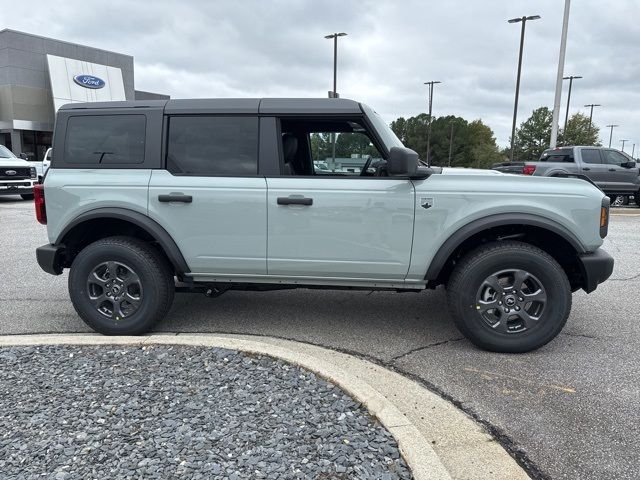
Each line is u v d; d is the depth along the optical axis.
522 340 3.76
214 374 3.18
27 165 15.28
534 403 3.08
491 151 78.94
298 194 3.79
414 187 3.72
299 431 2.56
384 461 2.34
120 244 3.96
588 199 3.66
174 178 3.89
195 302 5.12
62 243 4.12
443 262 3.75
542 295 3.71
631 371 3.54
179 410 2.76
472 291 3.73
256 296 5.36
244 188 3.82
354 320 4.62
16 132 29.19
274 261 3.92
